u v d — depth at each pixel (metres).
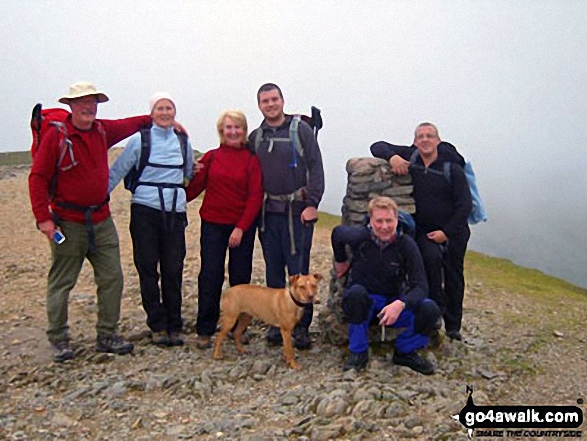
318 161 7.70
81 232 7.40
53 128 6.97
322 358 7.81
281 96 7.66
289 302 7.31
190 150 7.95
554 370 7.85
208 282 8.04
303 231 7.79
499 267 18.22
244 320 8.05
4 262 14.27
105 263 7.71
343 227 7.26
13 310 10.11
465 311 11.02
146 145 7.61
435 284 7.73
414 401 6.28
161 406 6.34
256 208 7.82
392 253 7.03
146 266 7.92
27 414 6.12
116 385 6.72
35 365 7.58
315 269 14.46
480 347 8.50
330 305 8.36
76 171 7.14
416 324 6.93
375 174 7.90
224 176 7.85
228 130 7.84
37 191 6.98
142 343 8.30
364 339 7.15
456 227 7.66
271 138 7.74
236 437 5.55
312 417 5.88
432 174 7.77
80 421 6.00
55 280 7.70
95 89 7.05
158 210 7.73
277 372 7.30
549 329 9.92
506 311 11.25
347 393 6.32
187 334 8.83
